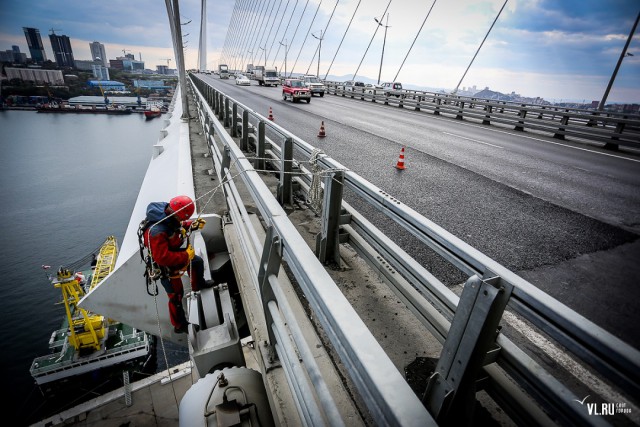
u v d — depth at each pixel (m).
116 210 66.12
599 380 2.08
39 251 50.16
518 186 6.85
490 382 1.51
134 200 71.56
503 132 15.36
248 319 2.84
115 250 35.38
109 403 11.49
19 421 22.64
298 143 3.84
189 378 12.12
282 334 1.78
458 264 1.52
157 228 2.75
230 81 56.94
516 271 3.63
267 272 1.94
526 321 2.69
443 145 11.07
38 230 56.41
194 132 11.34
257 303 2.89
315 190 3.08
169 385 11.86
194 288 3.17
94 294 4.26
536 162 9.31
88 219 61.53
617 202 6.16
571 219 5.18
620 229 4.85
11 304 38.78
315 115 17.50
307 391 1.45
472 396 1.42
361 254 2.93
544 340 2.47
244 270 3.34
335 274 3.08
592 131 12.77
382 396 0.89
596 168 8.99
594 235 4.61
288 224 1.73
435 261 3.56
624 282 3.47
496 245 4.20
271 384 2.12
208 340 2.52
